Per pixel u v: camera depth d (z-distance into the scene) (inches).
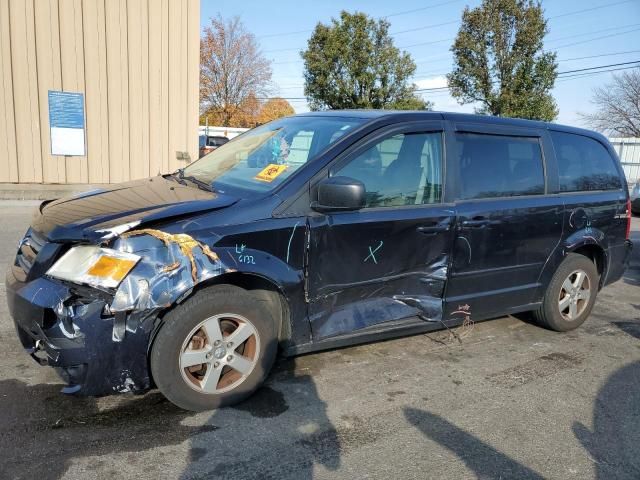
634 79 1712.6
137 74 504.1
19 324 119.7
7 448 111.3
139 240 116.8
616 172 215.9
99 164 503.8
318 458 115.0
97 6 478.3
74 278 114.0
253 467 110.6
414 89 1300.4
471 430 129.8
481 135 172.4
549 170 189.0
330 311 143.8
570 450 123.8
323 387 146.1
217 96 1907.0
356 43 1232.2
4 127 462.6
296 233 133.3
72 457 110.0
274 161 150.6
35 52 463.5
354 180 132.2
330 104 1289.4
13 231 327.3
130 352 116.9
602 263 210.4
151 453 113.0
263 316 131.6
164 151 529.3
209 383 127.4
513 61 1094.4
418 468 113.7
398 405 139.3
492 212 168.6
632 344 193.5
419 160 157.3
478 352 177.5
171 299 115.8
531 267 184.1
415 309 157.5
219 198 133.9
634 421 138.1
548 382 158.1
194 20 519.2
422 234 153.9
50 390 134.8
